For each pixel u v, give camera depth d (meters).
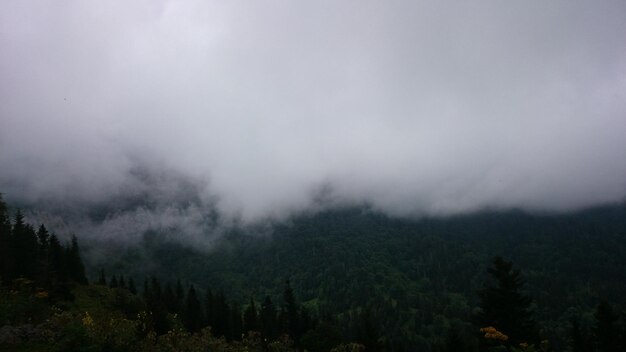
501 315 38.62
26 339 20.47
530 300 39.69
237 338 75.62
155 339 21.12
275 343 28.28
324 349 43.41
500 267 40.25
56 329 21.66
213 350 22.75
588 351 52.53
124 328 20.08
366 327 57.31
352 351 28.86
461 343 47.66
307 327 82.19
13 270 54.91
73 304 52.34
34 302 27.52
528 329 38.47
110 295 66.31
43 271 58.66
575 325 55.66
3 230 69.50
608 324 50.34
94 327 19.25
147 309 38.31
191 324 72.31
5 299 27.30
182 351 21.39
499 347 22.06
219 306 83.56
